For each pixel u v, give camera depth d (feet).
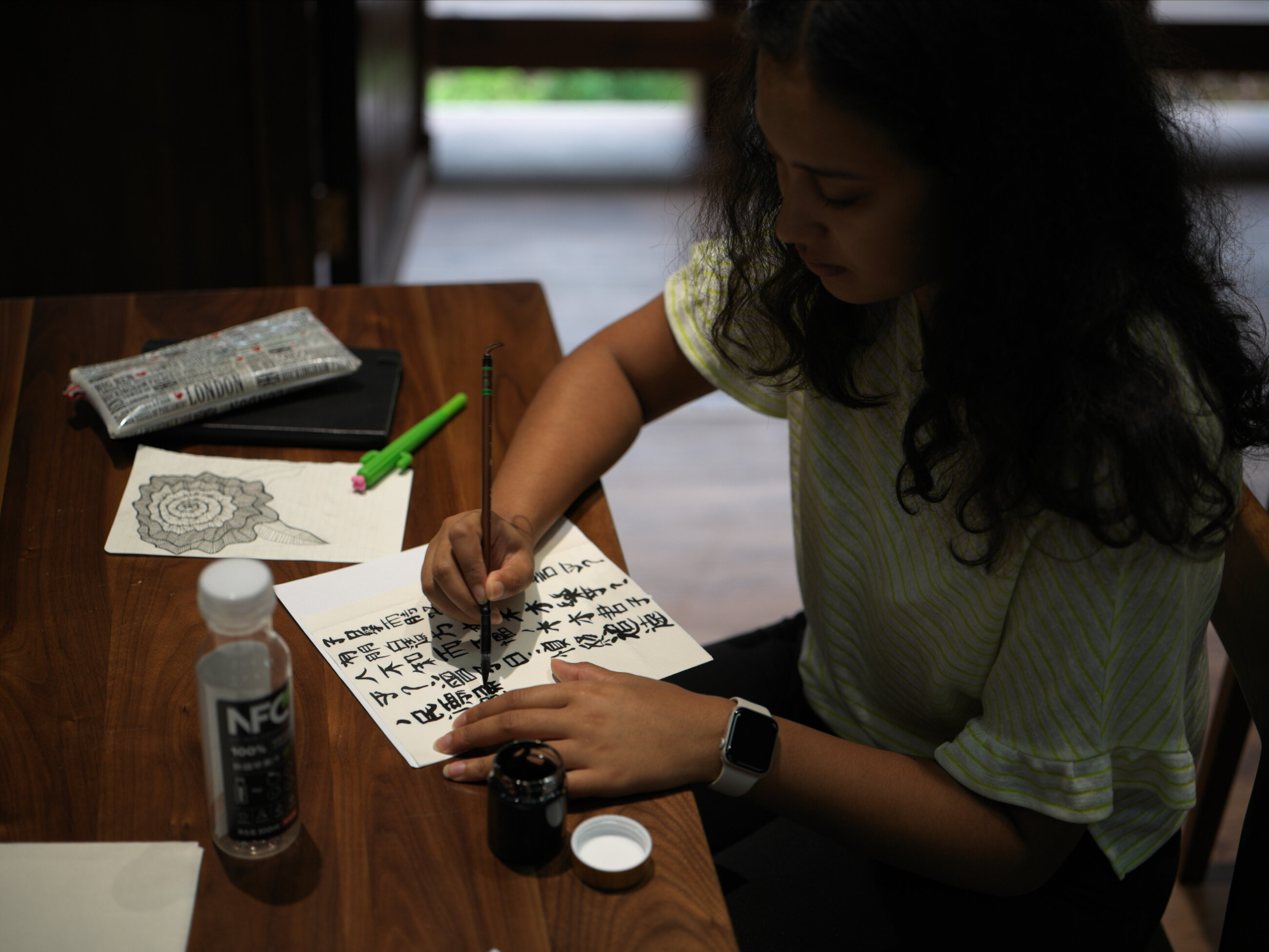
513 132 14.15
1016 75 2.12
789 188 2.37
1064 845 2.67
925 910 2.95
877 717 3.38
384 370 3.77
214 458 3.35
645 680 2.58
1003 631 2.74
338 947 2.03
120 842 2.19
